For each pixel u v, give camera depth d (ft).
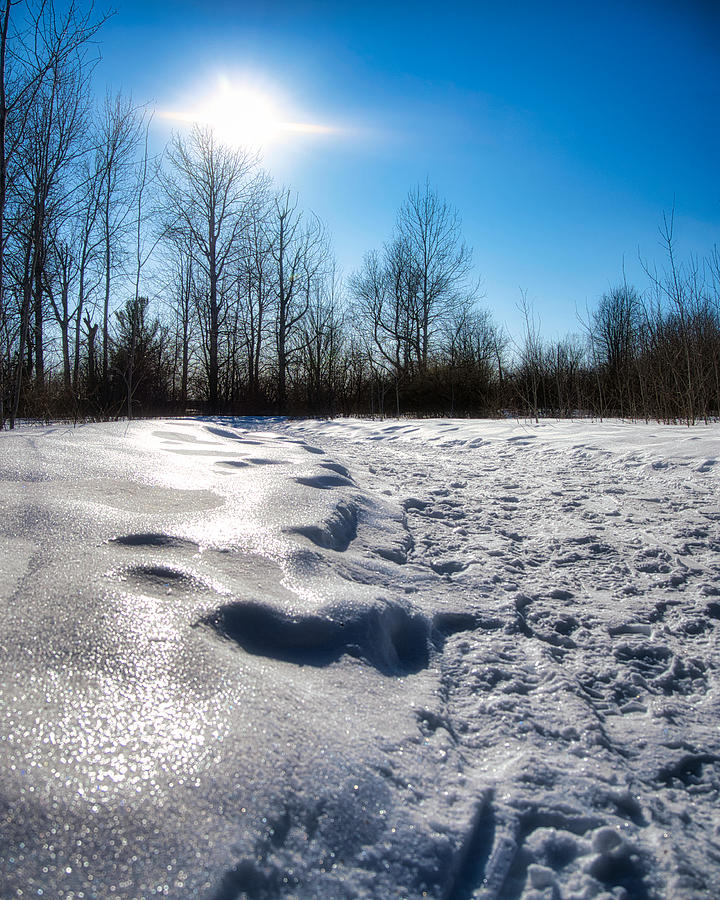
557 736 5.67
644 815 4.79
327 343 81.35
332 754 4.58
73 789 3.75
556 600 8.90
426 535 11.41
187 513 9.00
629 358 38.99
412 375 73.41
